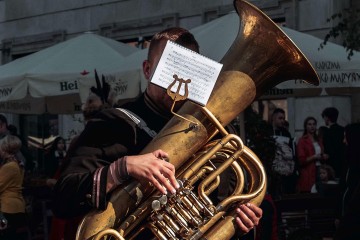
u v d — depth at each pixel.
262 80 2.66
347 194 6.05
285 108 12.34
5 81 8.21
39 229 8.80
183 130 2.45
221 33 6.63
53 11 16.03
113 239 2.44
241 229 2.53
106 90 5.91
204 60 2.41
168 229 2.41
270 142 6.72
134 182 2.41
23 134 16.30
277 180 6.84
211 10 13.45
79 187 2.45
